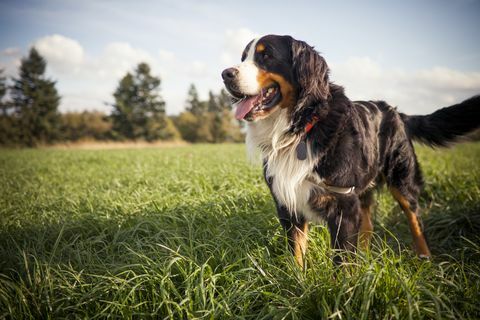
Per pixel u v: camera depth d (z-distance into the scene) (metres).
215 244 2.60
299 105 2.43
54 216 3.72
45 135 34.53
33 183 6.31
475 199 3.98
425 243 3.02
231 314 1.87
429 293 1.76
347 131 2.39
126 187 5.26
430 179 5.14
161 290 1.97
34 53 35.25
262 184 4.68
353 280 1.97
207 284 2.11
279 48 2.56
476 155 9.15
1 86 35.03
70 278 2.35
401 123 3.11
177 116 46.34
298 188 2.46
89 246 2.84
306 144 2.39
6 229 3.32
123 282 2.12
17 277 2.50
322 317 1.76
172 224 3.12
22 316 2.02
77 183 6.19
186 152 14.72
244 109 2.58
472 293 1.98
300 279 2.11
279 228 2.90
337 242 2.38
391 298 1.83
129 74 37.78
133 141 37.53
